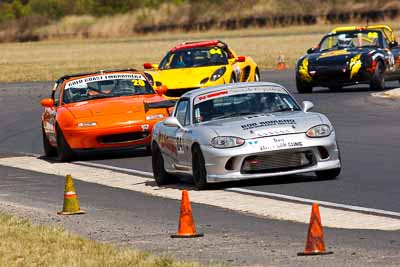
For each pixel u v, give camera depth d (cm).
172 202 4119
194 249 3064
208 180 4294
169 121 4544
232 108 4553
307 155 4272
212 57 8194
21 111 9169
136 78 6297
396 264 2683
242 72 8356
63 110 5972
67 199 3912
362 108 7494
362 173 4559
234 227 3434
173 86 7775
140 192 4497
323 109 7581
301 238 3170
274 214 3666
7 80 13650
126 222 3656
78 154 6228
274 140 4225
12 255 2980
